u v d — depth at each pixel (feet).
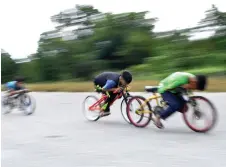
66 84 85.46
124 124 31.78
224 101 44.73
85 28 124.06
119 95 32.07
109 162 19.88
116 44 115.14
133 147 23.02
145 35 114.01
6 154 22.17
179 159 20.03
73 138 26.35
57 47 120.26
